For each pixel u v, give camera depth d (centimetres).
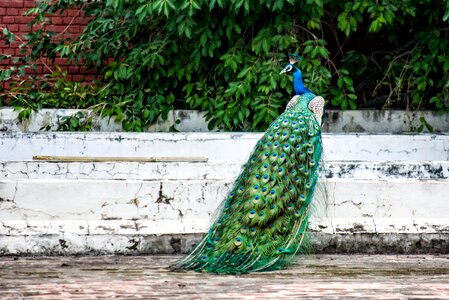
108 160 2164
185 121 2611
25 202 1859
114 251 1853
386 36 2764
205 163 2045
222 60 2641
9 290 1494
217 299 1446
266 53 2531
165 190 1895
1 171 2033
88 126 2567
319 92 2522
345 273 1694
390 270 1730
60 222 1861
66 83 2670
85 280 1586
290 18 2575
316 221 1895
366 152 2412
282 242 1731
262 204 1741
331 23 2728
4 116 2559
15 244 1827
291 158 1827
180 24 2494
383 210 1933
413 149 2430
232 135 2386
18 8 2756
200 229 1873
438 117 2627
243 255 1694
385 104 2667
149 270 1692
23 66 2703
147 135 2378
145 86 2638
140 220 1888
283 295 1484
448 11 2433
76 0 2648
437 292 1530
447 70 2606
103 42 2631
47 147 2364
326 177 1933
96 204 1878
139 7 2442
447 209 1947
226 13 2544
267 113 2508
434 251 1923
